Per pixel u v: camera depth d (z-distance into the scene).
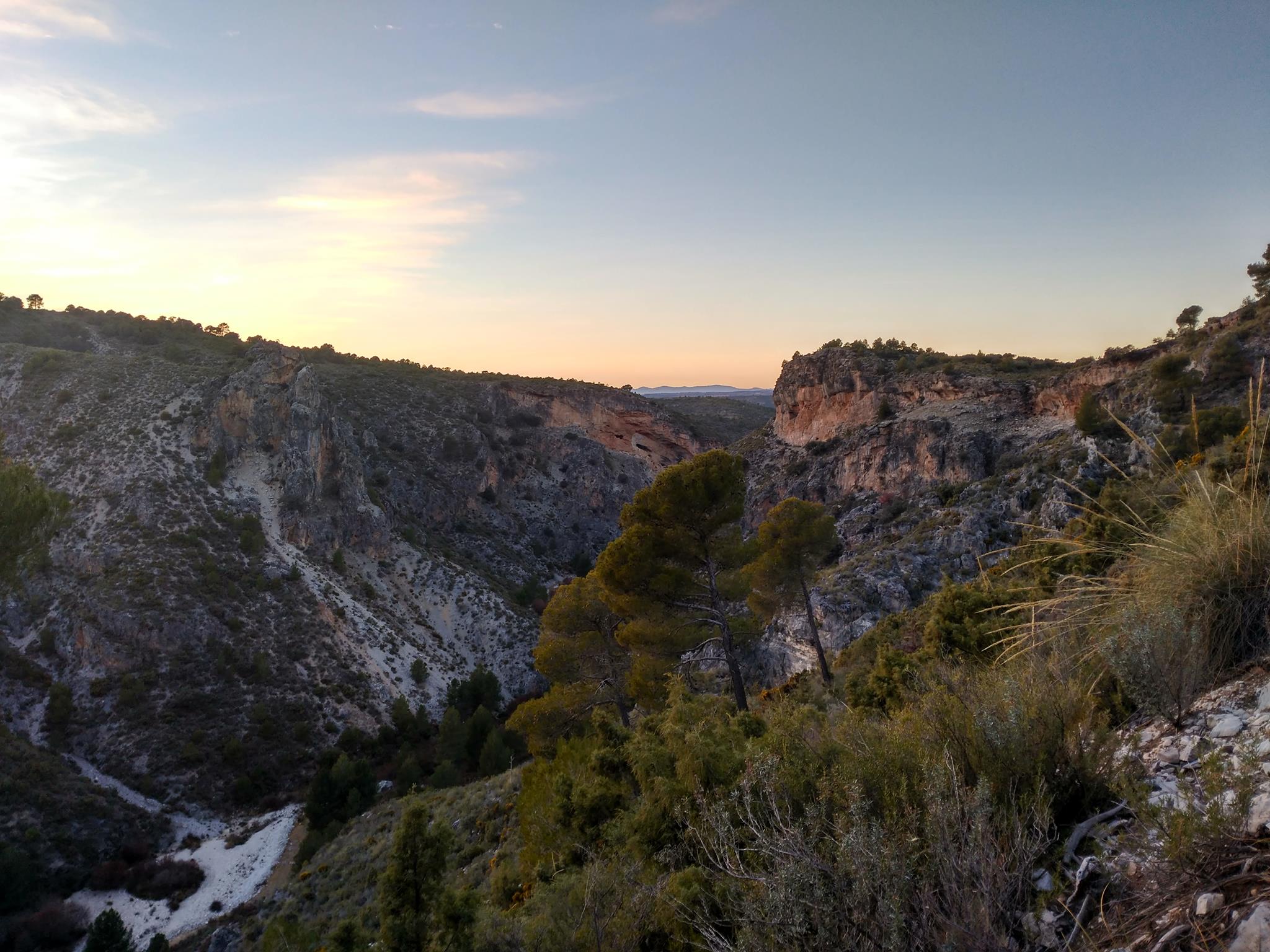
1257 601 3.86
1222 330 44.19
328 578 68.75
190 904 33.91
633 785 8.14
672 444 142.88
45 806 37.75
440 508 102.56
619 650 20.66
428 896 5.43
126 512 60.72
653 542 17.34
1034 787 3.02
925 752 3.39
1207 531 4.23
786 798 3.44
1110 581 4.97
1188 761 3.12
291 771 47.16
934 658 9.20
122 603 51.91
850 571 37.44
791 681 22.25
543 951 4.86
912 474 59.62
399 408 119.19
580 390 138.00
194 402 74.31
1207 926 1.92
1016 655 5.32
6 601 51.38
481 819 18.33
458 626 77.62
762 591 25.47
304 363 83.81
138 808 40.72
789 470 73.56
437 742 51.16
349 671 57.50
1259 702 3.31
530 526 114.81
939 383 64.38
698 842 4.62
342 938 5.58
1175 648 3.65
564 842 7.96
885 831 2.68
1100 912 2.21
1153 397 42.16
